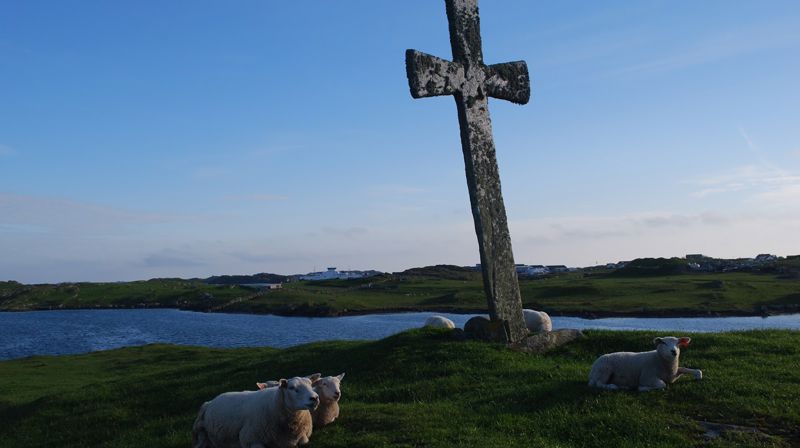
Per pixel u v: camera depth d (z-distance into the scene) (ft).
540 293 320.91
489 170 63.16
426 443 36.81
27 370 118.83
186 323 303.89
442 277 594.65
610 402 40.73
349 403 48.73
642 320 217.56
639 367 43.01
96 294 536.83
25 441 57.41
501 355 58.03
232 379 67.15
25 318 376.07
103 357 134.41
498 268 62.54
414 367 57.21
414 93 59.06
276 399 37.55
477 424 40.32
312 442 39.24
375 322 264.31
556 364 56.39
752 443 34.04
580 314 242.17
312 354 72.84
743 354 54.34
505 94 65.31
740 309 234.17
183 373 77.05
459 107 62.90
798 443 34.14
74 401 66.90
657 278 385.70
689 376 44.29
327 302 352.90
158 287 594.65
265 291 474.49
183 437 47.26
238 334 236.84
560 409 41.01
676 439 35.22
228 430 39.99
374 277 592.60
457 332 65.36
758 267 399.24
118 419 59.16
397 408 44.68
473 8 64.28
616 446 35.32
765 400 39.45
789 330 67.72
